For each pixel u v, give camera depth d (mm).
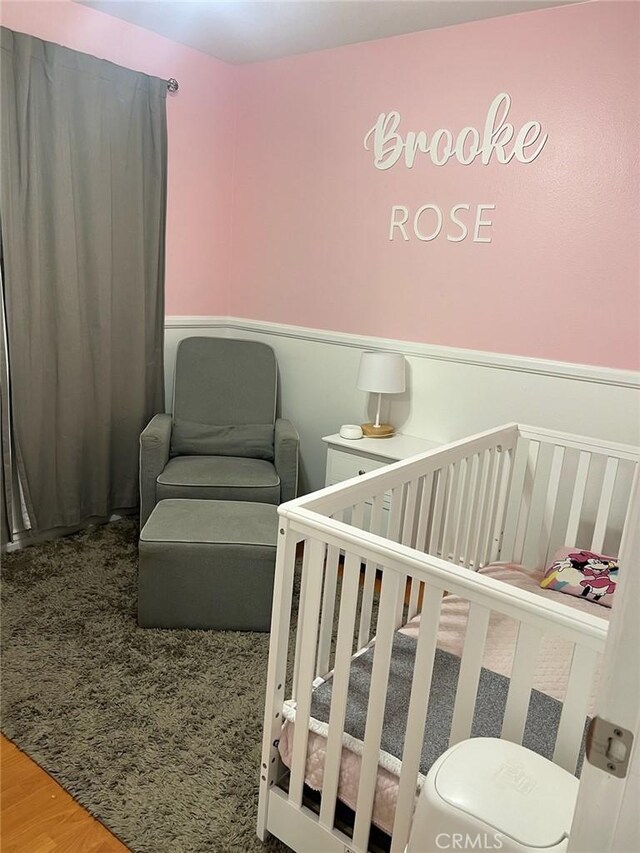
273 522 2557
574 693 1107
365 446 2865
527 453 2494
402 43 2852
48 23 2664
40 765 1764
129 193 3041
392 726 1464
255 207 3533
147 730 1910
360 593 2832
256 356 3398
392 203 3000
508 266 2697
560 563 2225
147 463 2875
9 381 2770
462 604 2078
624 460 2377
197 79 3297
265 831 1583
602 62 2361
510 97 2586
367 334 3201
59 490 3037
